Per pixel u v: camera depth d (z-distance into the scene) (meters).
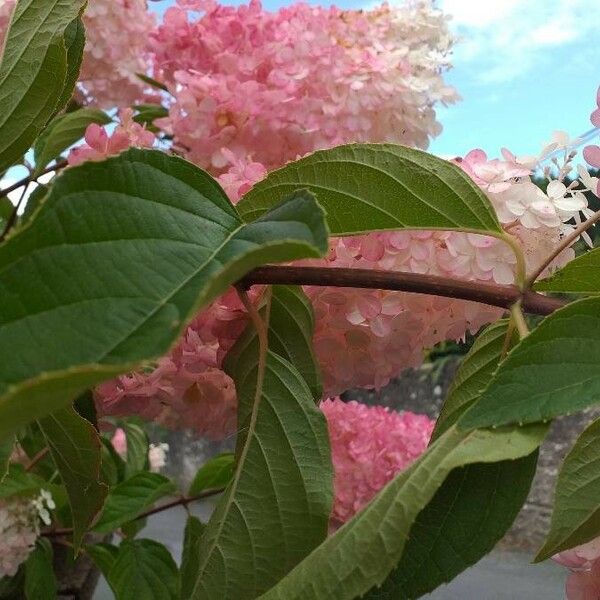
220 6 0.41
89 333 0.09
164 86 0.48
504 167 0.24
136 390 0.30
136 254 0.11
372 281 0.19
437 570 0.15
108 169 0.12
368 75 0.38
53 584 0.46
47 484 0.45
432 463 0.14
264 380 0.20
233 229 0.13
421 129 0.40
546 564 0.81
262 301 0.23
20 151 0.19
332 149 0.18
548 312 0.19
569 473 0.15
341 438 0.43
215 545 0.19
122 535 0.59
